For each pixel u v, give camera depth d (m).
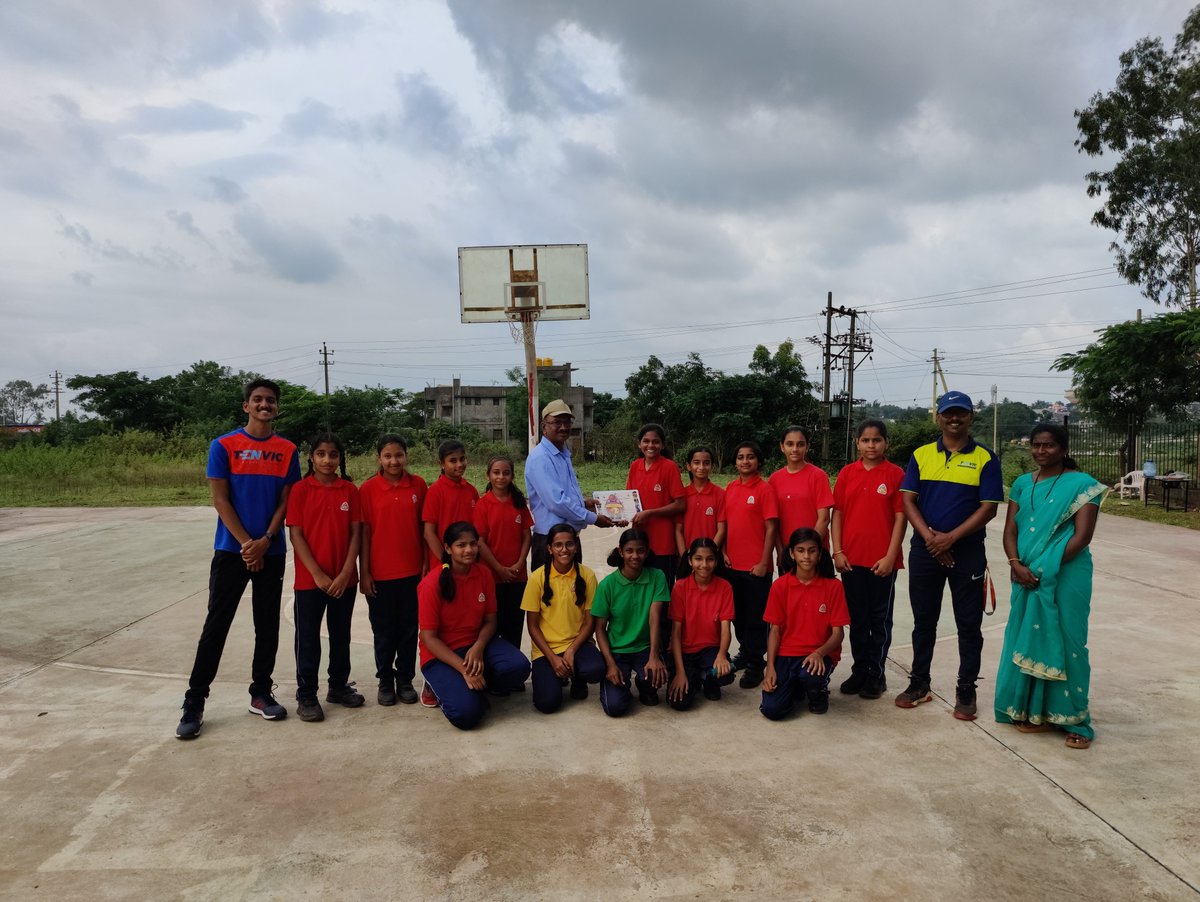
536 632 4.14
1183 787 3.09
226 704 4.18
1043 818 2.85
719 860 2.59
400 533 4.13
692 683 4.19
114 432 27.70
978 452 3.87
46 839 2.76
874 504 4.12
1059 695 3.51
